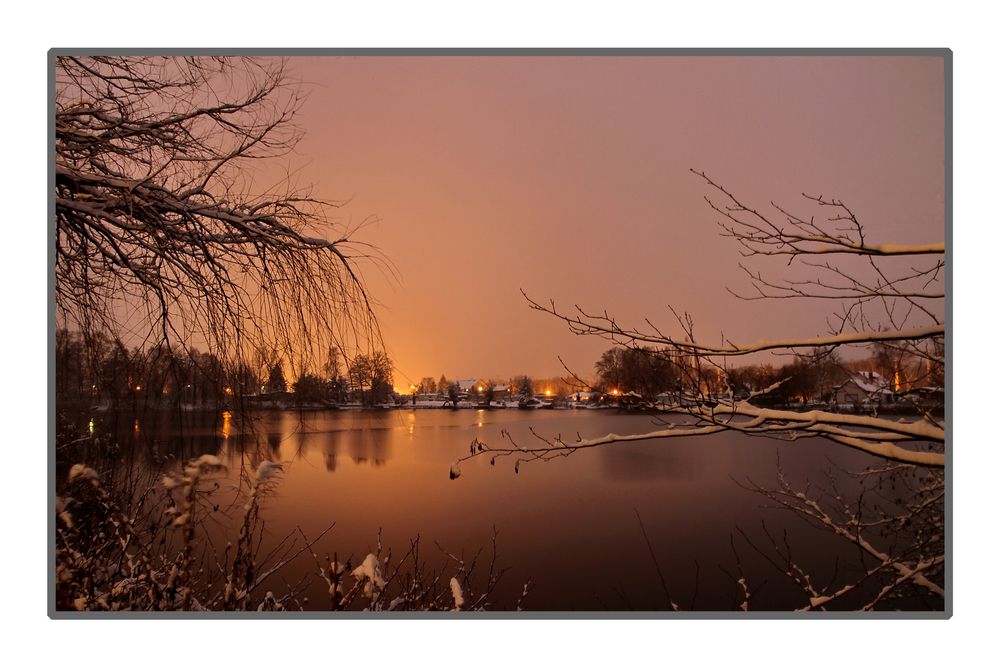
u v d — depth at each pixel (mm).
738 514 9328
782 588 5828
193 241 2646
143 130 2588
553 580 6699
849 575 5633
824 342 2107
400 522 9430
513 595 6238
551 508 10750
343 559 6191
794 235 2195
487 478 14078
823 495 3676
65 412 2617
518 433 20406
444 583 3314
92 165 2648
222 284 2717
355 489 12195
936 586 2693
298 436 2619
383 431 19109
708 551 7414
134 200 2475
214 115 2750
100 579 2262
